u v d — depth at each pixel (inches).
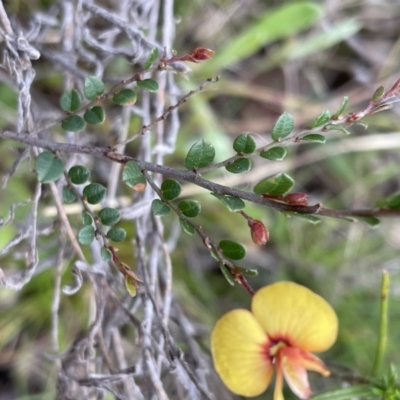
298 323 7.1
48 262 8.3
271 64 10.6
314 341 7.2
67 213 8.3
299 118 10.6
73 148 6.7
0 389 9.0
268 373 7.2
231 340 7.1
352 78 11.1
